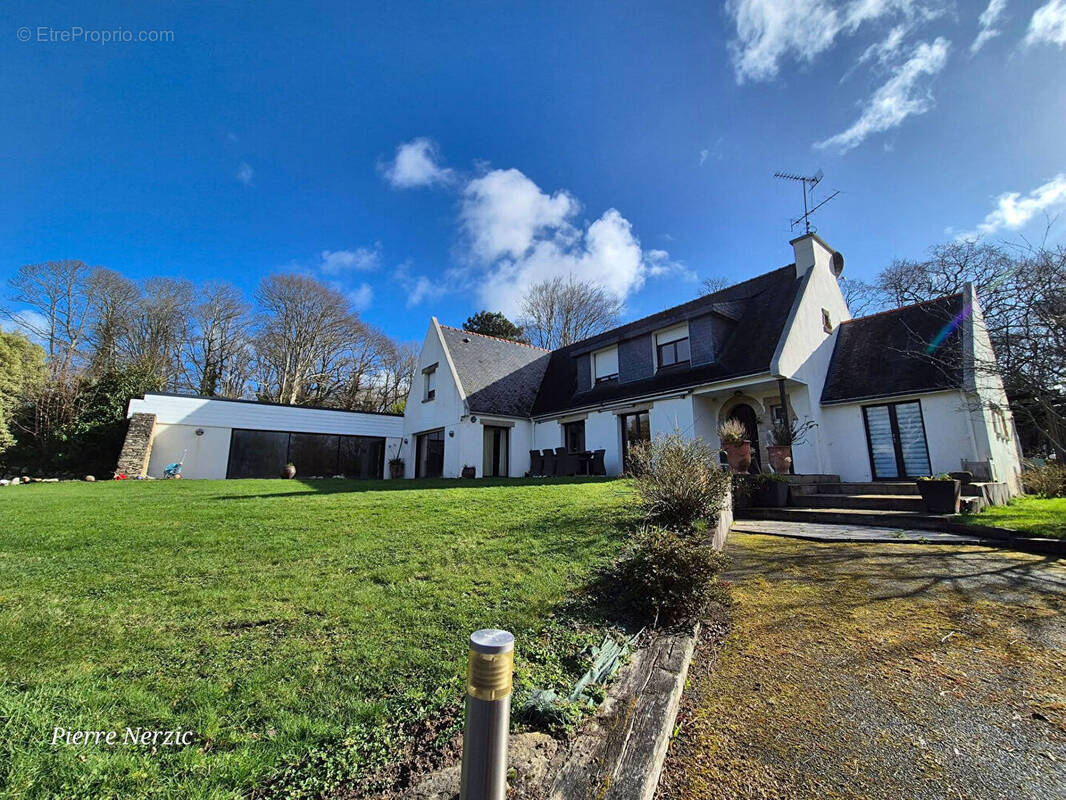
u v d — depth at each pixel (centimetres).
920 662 317
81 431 1898
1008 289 897
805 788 205
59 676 252
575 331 3428
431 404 2025
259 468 2058
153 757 191
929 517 718
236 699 236
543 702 231
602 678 271
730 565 559
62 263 3244
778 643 354
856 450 1234
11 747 188
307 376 4041
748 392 1341
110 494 1053
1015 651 327
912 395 1145
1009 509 802
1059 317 746
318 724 216
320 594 389
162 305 3650
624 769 191
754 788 205
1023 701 267
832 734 245
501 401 1900
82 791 170
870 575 503
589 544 543
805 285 1338
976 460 1052
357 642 304
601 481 1185
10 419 1922
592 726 223
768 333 1298
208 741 204
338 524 655
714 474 738
